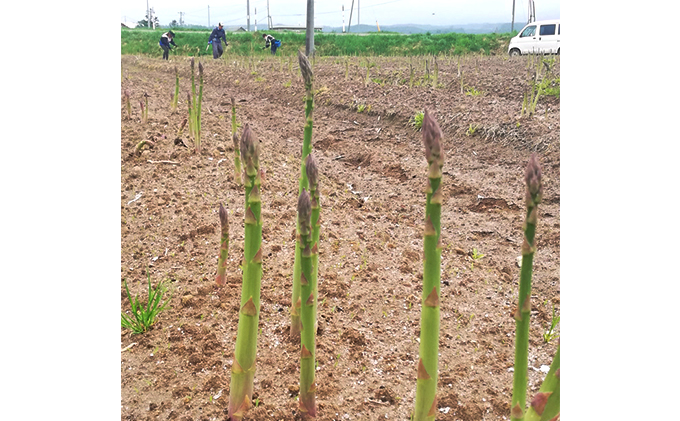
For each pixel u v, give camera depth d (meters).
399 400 2.67
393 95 9.74
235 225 4.42
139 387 2.70
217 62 16.80
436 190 1.60
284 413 2.52
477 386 2.81
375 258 4.14
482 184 5.97
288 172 6.03
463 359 3.03
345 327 3.24
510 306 3.60
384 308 3.48
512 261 4.29
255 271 2.13
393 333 3.23
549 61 11.17
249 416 2.48
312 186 2.61
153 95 9.94
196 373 2.79
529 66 11.58
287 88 11.62
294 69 14.48
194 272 3.76
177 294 3.49
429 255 1.68
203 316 3.26
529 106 7.86
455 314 3.48
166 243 4.12
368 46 20.62
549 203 5.42
